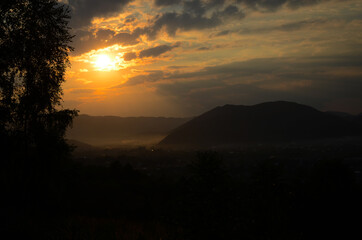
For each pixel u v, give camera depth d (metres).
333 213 11.00
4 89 17.42
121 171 57.97
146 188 41.31
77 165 29.59
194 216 7.21
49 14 19.11
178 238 7.62
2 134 17.41
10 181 19.17
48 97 19.55
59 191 22.62
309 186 11.45
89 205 27.39
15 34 17.62
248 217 7.27
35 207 18.95
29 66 18.48
